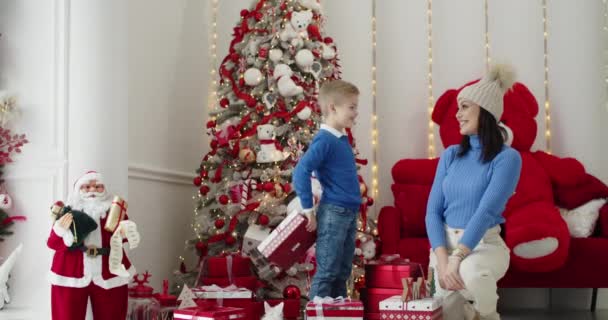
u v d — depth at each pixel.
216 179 4.64
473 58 5.89
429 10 5.95
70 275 3.20
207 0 5.84
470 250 3.01
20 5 3.77
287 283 4.34
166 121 5.01
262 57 4.69
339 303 3.16
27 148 3.71
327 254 3.43
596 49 5.74
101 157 3.66
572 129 5.73
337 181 3.49
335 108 3.55
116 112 3.72
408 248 4.84
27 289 3.68
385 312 3.17
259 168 4.64
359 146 5.91
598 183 5.13
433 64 5.93
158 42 4.90
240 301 3.65
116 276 3.29
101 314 3.26
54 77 3.71
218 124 4.85
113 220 3.27
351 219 3.52
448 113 5.46
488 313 3.00
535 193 4.87
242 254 4.36
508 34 5.86
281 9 4.80
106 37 3.72
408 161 5.44
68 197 3.39
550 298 5.58
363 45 5.98
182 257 5.24
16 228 3.70
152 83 4.79
